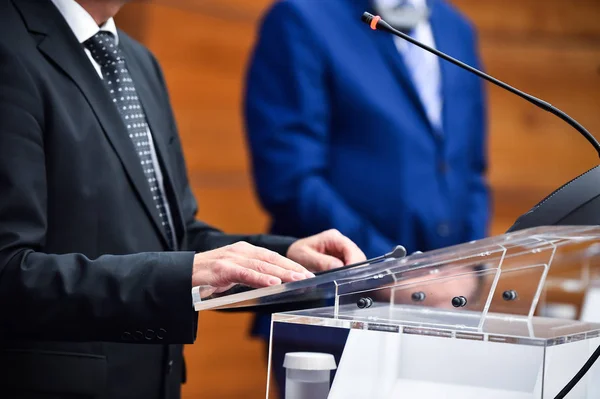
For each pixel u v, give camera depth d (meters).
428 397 2.38
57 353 3.15
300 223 5.26
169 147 3.85
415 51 5.71
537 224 2.78
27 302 2.87
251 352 8.20
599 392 2.65
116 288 2.88
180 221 3.62
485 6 9.01
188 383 8.02
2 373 3.10
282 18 5.62
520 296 2.80
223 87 8.30
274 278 2.72
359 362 2.46
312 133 5.45
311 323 2.53
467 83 5.93
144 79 3.87
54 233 3.12
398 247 2.95
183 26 8.16
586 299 3.86
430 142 5.59
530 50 9.06
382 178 5.45
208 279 2.84
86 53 3.40
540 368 2.27
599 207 2.74
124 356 3.30
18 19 3.20
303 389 2.50
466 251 2.68
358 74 5.54
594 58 9.13
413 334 2.43
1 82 3.04
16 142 2.99
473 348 2.36
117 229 3.24
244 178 8.34
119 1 3.60
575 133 9.09
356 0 5.70
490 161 8.98
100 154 3.23
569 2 9.12
